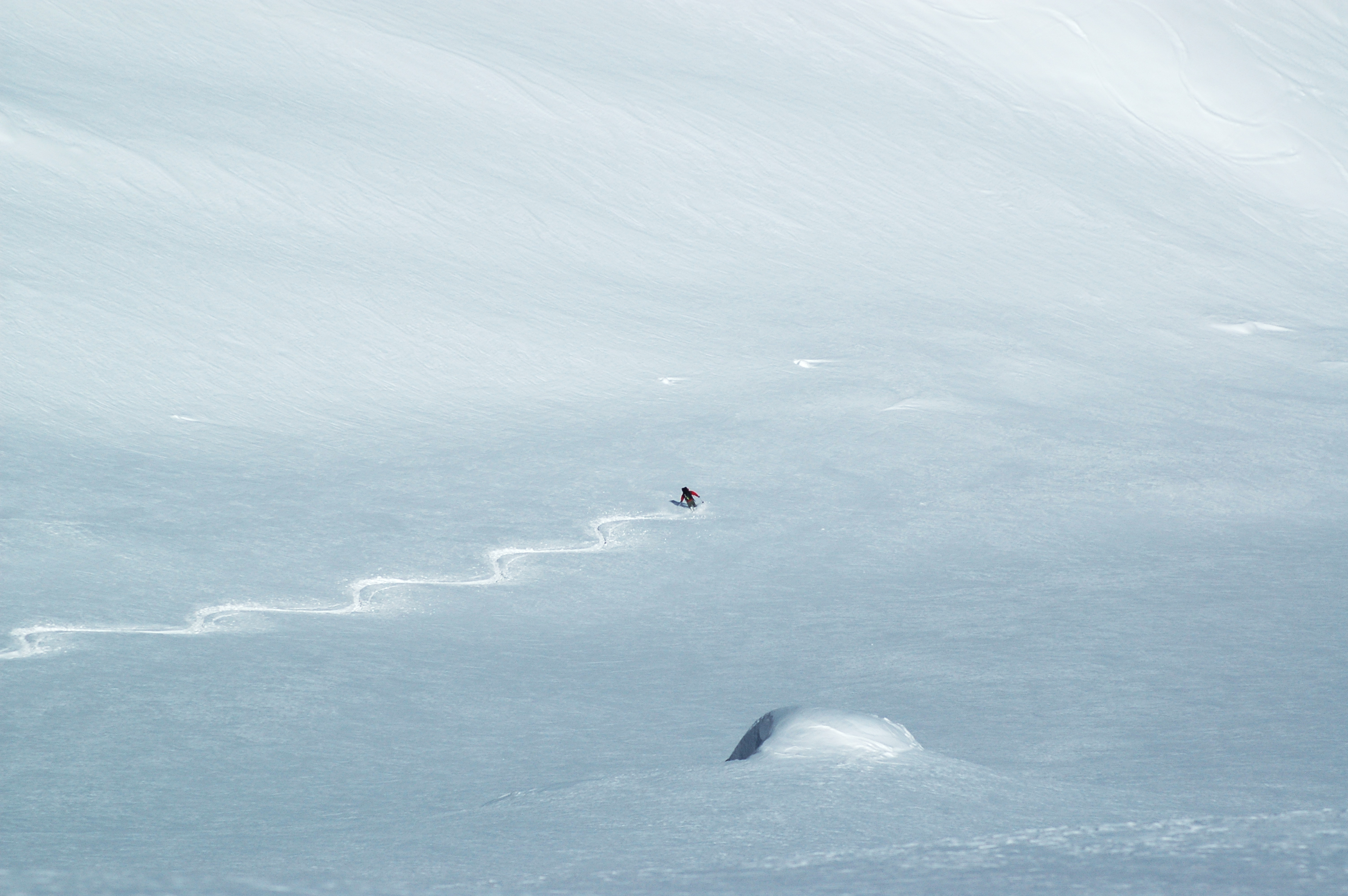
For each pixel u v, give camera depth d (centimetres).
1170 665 2988
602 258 10319
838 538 5025
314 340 7494
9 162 8531
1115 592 4094
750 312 9688
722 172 12656
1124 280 12106
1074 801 1272
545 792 1458
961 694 2717
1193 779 1638
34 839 1436
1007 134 15588
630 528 5056
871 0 17962
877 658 3189
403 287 8619
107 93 10231
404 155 10988
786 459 6312
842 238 11931
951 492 5822
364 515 4888
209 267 8056
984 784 1345
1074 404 7919
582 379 7756
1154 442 6969
